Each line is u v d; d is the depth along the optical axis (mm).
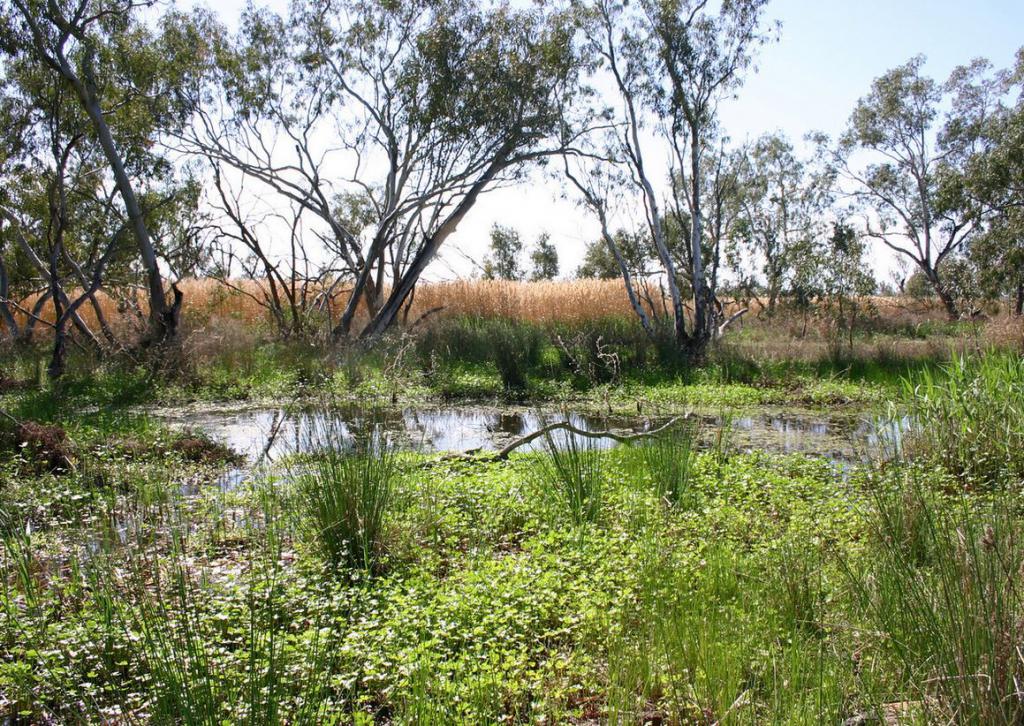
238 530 6473
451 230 23422
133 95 20453
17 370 18719
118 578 4891
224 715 3344
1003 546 3367
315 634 3791
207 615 4305
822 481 8266
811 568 4770
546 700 3590
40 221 22641
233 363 18156
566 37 22156
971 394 9172
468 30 22328
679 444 8156
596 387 17000
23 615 4488
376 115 23750
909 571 3615
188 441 10078
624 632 4293
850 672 3484
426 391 16922
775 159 34094
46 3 18078
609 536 6105
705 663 3721
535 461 8398
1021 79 29031
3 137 19766
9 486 7328
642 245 25391
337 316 26688
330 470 6066
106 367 17844
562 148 23078
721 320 25969
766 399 16172
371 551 5707
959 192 30141
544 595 4668
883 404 11180
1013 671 2920
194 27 21875
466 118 22188
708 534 6230
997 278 29375
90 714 3529
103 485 7891
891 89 38969
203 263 22984
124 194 19203
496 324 22031
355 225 27500
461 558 5738
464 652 3895
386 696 3740
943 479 7426
